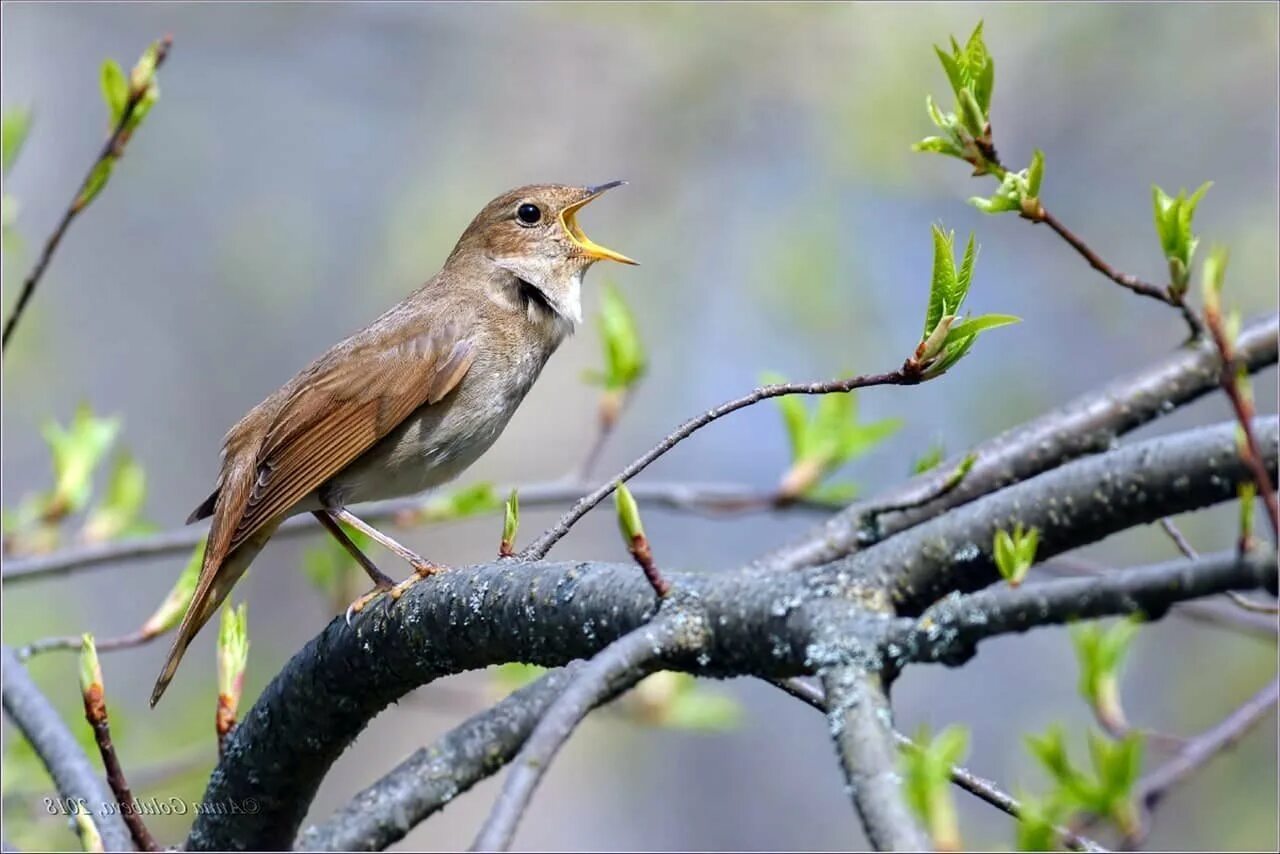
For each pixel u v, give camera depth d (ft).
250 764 17.88
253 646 51.31
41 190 56.29
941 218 49.85
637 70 52.13
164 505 55.52
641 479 52.85
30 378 49.26
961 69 15.55
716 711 27.27
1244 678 44.65
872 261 48.85
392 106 54.90
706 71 50.67
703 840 55.11
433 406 24.39
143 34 54.08
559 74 52.70
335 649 16.76
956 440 47.70
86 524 29.78
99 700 16.47
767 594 13.09
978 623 11.71
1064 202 49.32
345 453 23.32
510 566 15.33
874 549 14.29
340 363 23.85
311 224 56.39
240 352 56.95
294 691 17.22
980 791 14.62
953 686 55.16
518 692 19.06
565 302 26.76
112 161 22.89
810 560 20.20
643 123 51.96
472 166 52.60
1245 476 13.71
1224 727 23.40
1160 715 45.57
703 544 54.95
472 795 52.29
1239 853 40.65
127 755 37.58
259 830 18.25
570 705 13.03
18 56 56.39
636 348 27.96
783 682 15.38
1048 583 11.62
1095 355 49.03
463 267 26.35
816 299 47.01
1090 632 20.68
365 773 52.03
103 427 29.78
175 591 23.18
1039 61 48.65
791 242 47.34
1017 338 49.14
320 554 28.76
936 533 14.23
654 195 51.52
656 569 13.70
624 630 14.07
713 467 53.47
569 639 14.58
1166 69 48.70
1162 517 14.33
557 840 52.49
